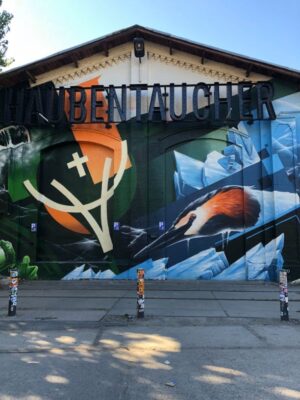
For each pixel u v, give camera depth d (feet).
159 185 46.80
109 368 18.25
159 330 25.31
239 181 46.44
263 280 44.80
